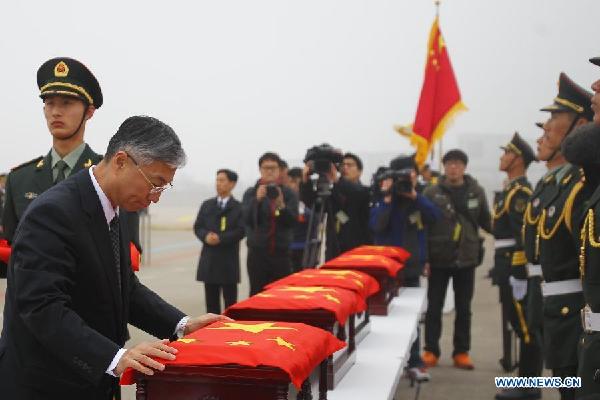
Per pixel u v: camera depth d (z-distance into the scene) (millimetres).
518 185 5051
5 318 1897
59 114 2723
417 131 7082
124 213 2076
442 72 7086
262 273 6281
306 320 2426
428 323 5945
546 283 3344
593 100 2678
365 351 3127
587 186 3146
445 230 5809
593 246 2594
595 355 2572
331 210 5176
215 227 6637
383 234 5438
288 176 7461
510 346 5645
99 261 1880
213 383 1788
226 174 6676
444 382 5367
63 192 1869
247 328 2078
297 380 1764
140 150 1808
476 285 11188
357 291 2951
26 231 1810
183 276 11961
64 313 1754
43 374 1840
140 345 1801
